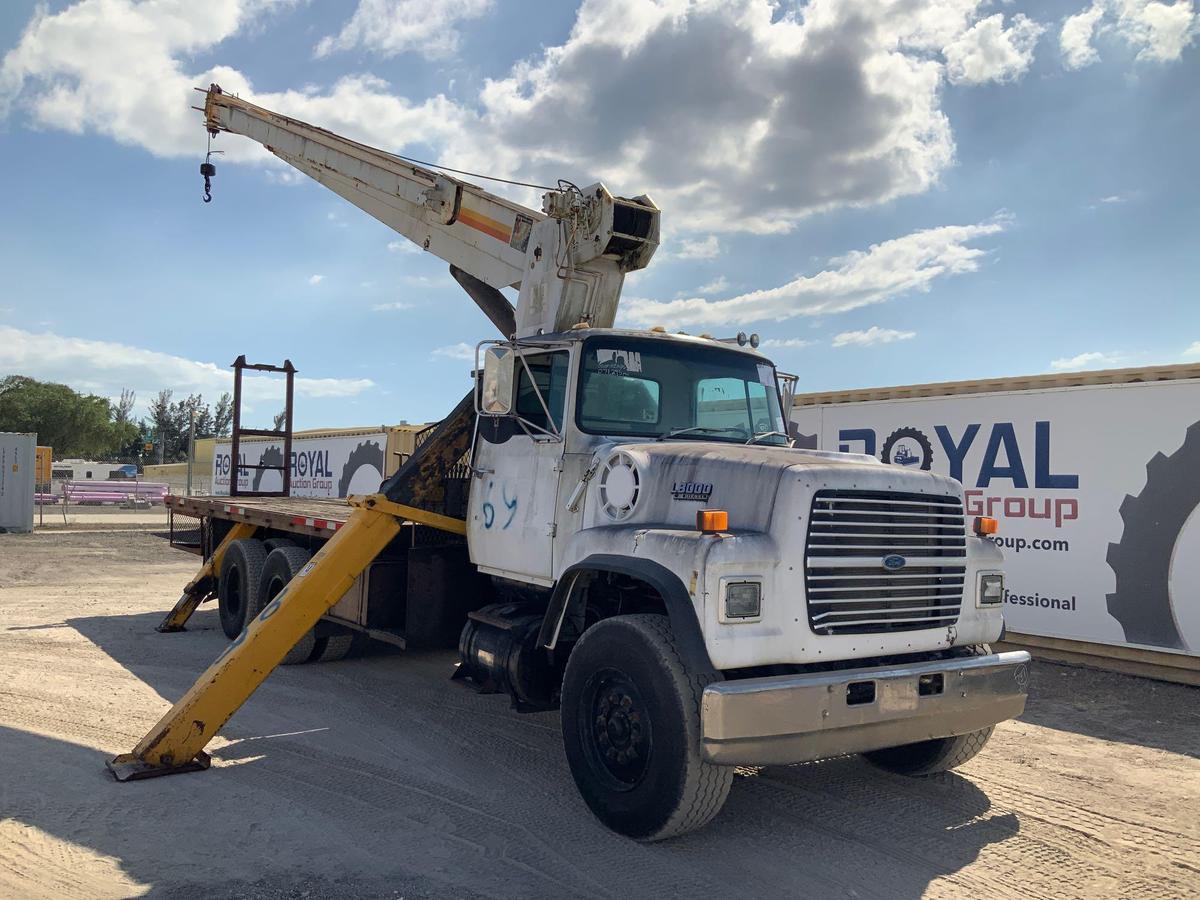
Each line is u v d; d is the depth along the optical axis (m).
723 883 3.89
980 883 3.96
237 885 3.74
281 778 5.14
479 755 5.64
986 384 9.48
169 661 8.25
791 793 5.07
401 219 8.83
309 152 9.87
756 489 4.23
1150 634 8.20
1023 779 5.37
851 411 10.71
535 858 4.10
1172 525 8.11
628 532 4.49
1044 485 8.98
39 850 4.04
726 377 5.93
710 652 3.91
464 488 6.77
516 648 5.25
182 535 11.98
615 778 4.38
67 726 6.02
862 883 3.93
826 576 4.18
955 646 4.71
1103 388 8.62
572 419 5.28
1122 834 4.54
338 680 7.66
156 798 4.75
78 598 12.31
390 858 4.06
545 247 6.71
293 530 8.17
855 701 4.07
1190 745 6.13
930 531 4.57
